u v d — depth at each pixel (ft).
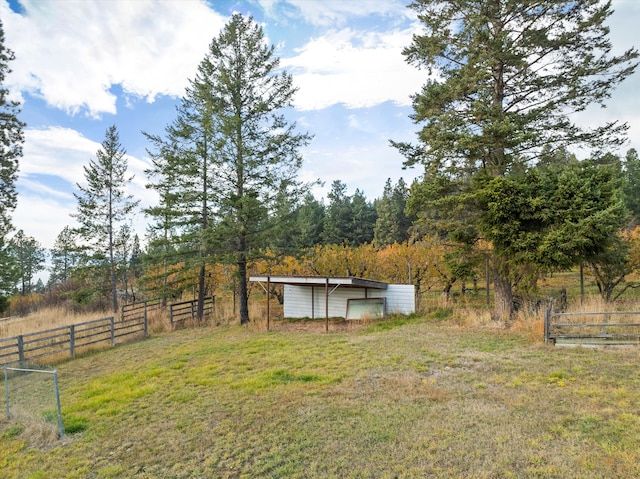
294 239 110.63
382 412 19.16
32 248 154.71
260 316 60.39
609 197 34.53
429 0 41.55
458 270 44.34
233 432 18.40
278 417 19.62
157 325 54.08
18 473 16.49
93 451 17.92
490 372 24.32
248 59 54.95
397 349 32.27
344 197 192.95
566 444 14.65
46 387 21.90
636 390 19.26
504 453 14.34
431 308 53.98
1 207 67.51
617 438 14.69
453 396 20.65
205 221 58.95
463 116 42.50
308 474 14.19
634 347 27.20
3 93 64.23
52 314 71.87
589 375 22.00
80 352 40.70
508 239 37.37
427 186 43.01
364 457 15.02
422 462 14.29
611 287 46.34
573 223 33.58
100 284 78.54
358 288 58.44
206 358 34.45
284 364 30.35
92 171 75.82
